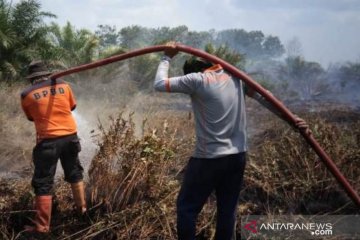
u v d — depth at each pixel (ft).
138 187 12.29
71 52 54.49
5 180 14.80
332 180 14.03
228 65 10.30
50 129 11.91
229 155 10.04
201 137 10.16
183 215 10.32
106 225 11.76
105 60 11.40
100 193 12.48
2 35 47.83
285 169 14.97
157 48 10.82
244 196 14.35
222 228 10.57
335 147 15.15
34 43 53.26
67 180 12.36
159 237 11.84
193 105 10.36
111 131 13.10
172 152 13.19
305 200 13.94
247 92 10.69
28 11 52.75
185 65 10.96
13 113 27.32
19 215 12.48
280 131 20.76
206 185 10.28
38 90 12.07
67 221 12.34
